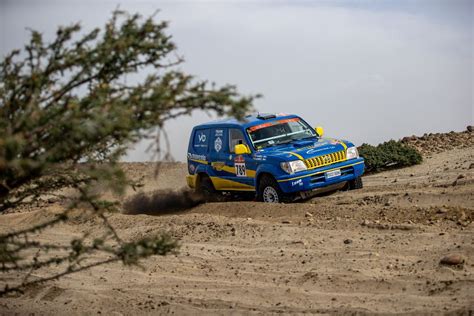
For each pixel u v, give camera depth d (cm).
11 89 776
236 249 1548
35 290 1370
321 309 1067
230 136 2256
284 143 2178
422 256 1299
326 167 2067
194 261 1484
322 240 1519
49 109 754
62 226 2061
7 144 654
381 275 1210
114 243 1767
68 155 782
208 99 759
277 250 1489
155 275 1408
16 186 818
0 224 2239
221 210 2075
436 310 984
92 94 763
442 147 2983
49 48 788
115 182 775
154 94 741
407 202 1817
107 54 777
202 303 1177
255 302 1152
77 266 1543
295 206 1912
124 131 728
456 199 1744
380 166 2678
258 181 2139
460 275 1152
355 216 1714
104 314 1183
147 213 2402
